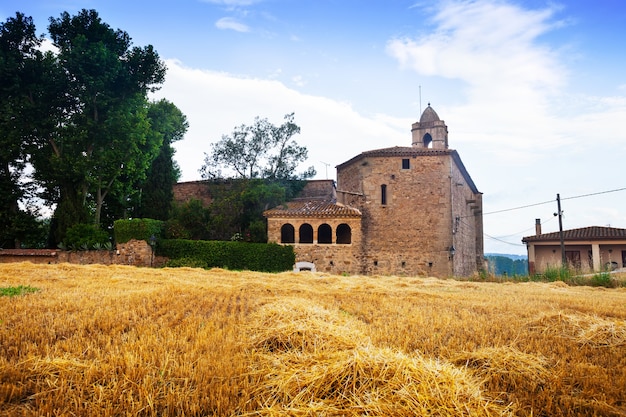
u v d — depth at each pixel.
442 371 4.16
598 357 5.39
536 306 9.94
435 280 18.62
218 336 5.84
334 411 3.57
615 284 17.97
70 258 26.52
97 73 27.81
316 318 6.51
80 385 3.96
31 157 29.19
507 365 4.78
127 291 10.85
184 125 44.78
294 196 37.06
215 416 3.44
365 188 30.31
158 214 33.38
